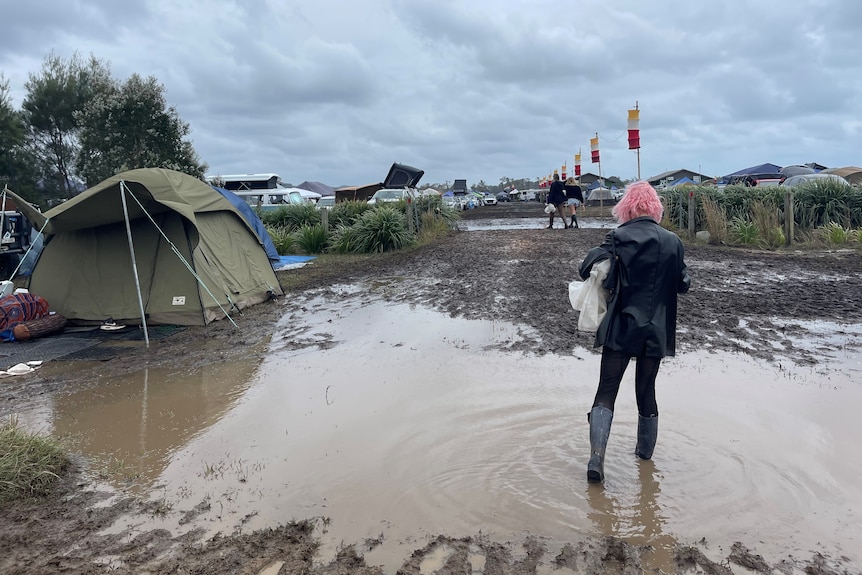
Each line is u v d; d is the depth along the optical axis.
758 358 6.08
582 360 6.19
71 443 4.71
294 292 10.97
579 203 22.19
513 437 4.47
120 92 26.86
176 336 7.97
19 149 28.81
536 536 3.27
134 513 3.66
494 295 9.70
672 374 5.67
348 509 3.61
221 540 3.33
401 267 13.62
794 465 3.95
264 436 4.69
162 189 8.54
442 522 3.43
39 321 8.11
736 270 11.55
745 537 3.23
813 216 16.70
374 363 6.41
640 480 3.83
